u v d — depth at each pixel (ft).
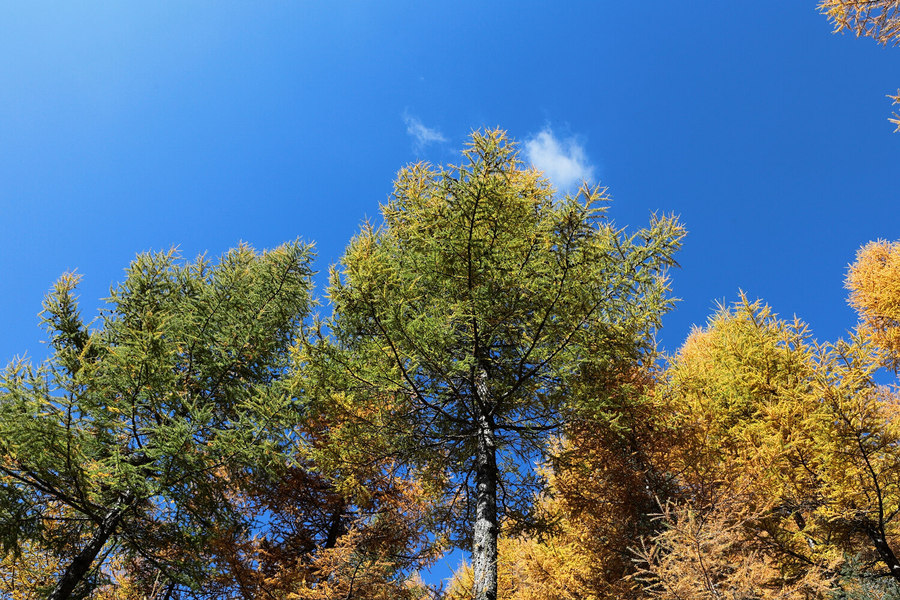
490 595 19.98
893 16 19.34
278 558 32.09
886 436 23.03
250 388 30.86
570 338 22.88
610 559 28.27
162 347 24.94
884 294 39.52
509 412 27.02
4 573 26.55
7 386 20.79
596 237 22.15
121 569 29.63
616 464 27.61
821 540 26.30
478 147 23.47
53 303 27.78
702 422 27.66
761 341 32.99
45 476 22.08
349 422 24.86
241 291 32.86
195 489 24.59
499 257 23.32
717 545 19.33
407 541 32.89
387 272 22.16
